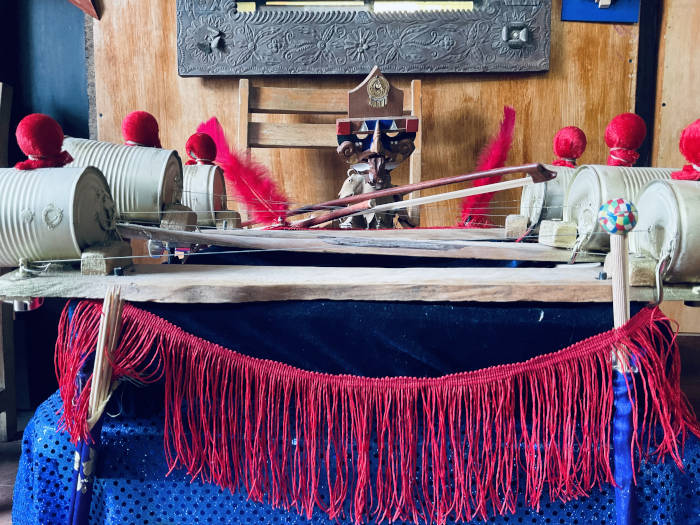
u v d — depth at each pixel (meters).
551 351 1.01
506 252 1.28
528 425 1.03
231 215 1.90
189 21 2.60
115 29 2.66
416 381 1.00
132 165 1.50
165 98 2.71
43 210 1.00
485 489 0.99
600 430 1.00
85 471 1.01
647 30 2.73
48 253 1.04
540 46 2.57
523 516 1.04
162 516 1.07
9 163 2.60
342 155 2.26
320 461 1.04
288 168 2.75
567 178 1.65
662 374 0.98
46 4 2.62
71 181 1.02
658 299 1.00
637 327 0.98
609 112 2.66
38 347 2.53
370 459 1.05
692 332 2.65
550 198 1.63
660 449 0.99
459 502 1.04
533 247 1.33
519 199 2.66
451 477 1.04
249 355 1.03
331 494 1.01
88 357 1.01
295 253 1.50
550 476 1.00
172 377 1.02
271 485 1.04
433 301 1.01
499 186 1.16
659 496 1.02
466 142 2.70
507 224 1.63
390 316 0.99
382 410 1.01
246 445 1.00
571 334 1.00
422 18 2.57
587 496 1.02
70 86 2.67
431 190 2.66
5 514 1.53
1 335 2.05
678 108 2.61
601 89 2.65
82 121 2.69
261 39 2.60
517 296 0.99
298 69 2.62
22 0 2.60
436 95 2.68
